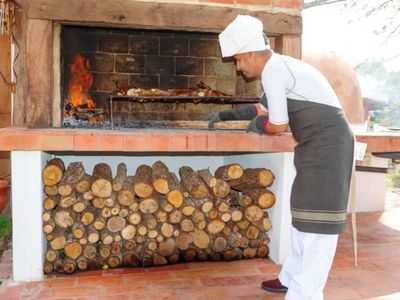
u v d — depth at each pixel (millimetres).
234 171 2967
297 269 2133
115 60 3986
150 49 4035
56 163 2779
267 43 2178
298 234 2096
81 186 2744
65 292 2434
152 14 2814
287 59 2072
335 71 4984
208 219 2943
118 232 2836
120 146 2574
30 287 2496
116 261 2814
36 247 2588
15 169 2516
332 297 2391
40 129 2676
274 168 3002
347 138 1985
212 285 2559
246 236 3008
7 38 4156
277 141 2801
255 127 2258
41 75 2727
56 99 3008
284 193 2879
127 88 3643
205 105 4125
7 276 2652
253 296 2406
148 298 2361
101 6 2738
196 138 2670
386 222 4094
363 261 2992
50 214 2701
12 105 4094
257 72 2195
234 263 2959
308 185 1978
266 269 2846
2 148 2461
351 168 2021
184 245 2914
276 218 2973
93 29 3838
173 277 2682
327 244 1995
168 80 4090
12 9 3727
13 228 2555
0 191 3771
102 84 3971
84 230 2781
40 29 2699
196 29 2941
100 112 3717
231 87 4176
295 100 2025
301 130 2031
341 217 1977
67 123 3418
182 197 2834
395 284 2588
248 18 2174
